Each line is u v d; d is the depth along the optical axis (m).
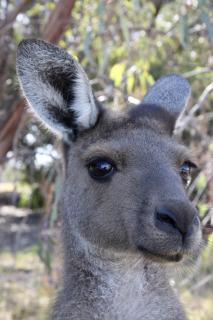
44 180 10.16
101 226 6.18
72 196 6.49
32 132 9.88
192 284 9.72
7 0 9.80
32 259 12.18
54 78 6.47
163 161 6.09
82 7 9.16
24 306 11.08
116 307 6.32
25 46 6.19
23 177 11.98
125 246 6.07
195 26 9.52
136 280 6.30
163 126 6.61
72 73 6.43
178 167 6.27
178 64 10.16
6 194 15.54
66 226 6.57
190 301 9.71
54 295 7.23
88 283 6.35
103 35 9.09
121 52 9.63
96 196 6.23
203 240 6.37
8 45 10.16
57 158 8.63
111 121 6.56
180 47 10.27
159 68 10.34
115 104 8.80
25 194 13.15
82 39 9.34
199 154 9.16
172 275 7.18
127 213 5.93
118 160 6.16
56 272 8.99
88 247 6.34
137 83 9.41
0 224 14.10
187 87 7.27
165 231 5.65
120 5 8.33
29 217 13.56
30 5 9.86
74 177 6.49
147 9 9.63
